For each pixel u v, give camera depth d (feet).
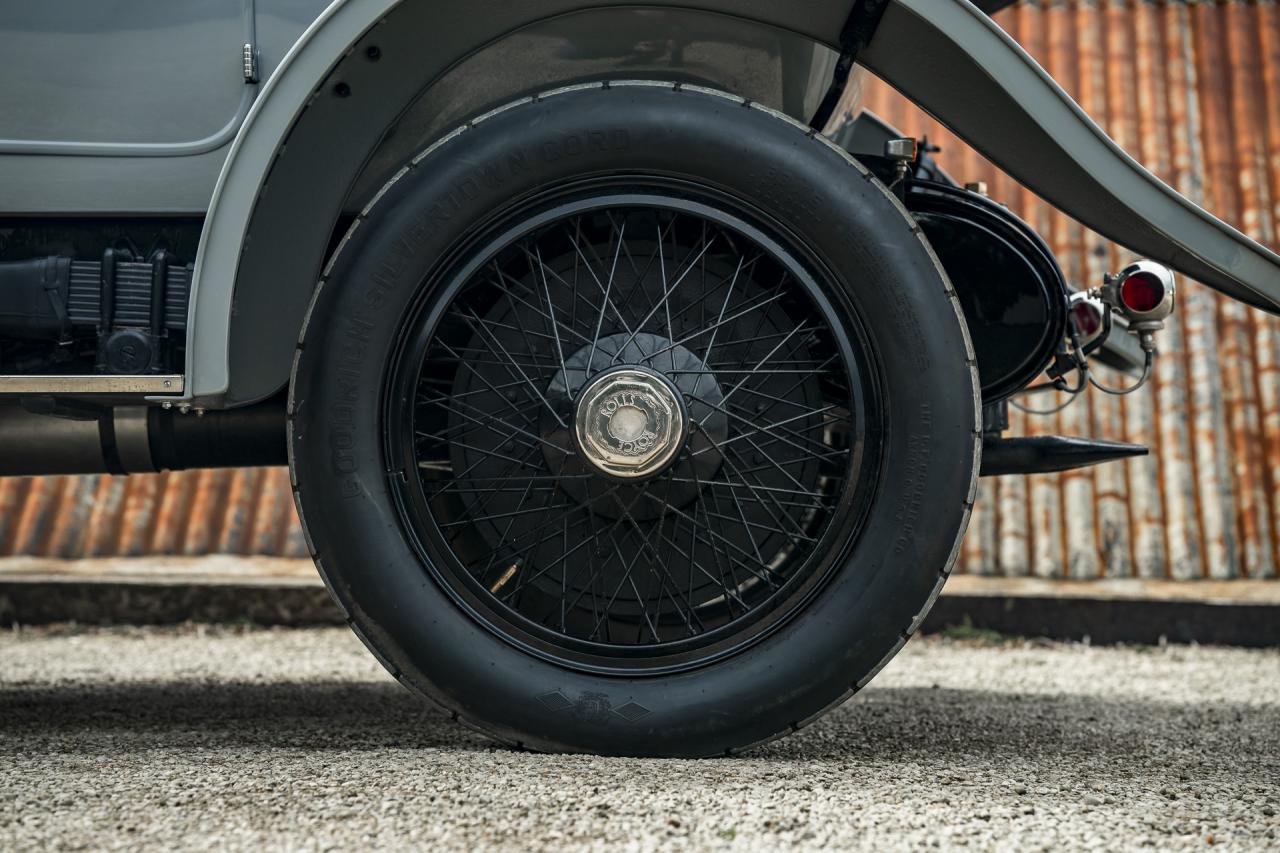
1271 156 22.27
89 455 8.32
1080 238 21.53
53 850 5.27
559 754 7.07
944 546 6.91
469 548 7.81
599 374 7.08
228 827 5.58
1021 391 9.44
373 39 7.06
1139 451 8.84
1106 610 18.65
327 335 7.11
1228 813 6.26
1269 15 23.40
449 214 7.19
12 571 20.31
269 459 8.59
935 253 7.67
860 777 6.77
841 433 8.74
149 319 7.39
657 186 7.31
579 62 7.68
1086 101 22.68
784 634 7.02
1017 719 10.13
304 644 17.42
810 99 8.04
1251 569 19.67
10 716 9.70
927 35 7.00
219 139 7.73
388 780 6.39
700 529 7.65
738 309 7.81
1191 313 21.57
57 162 7.70
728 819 5.73
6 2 7.73
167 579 19.70
